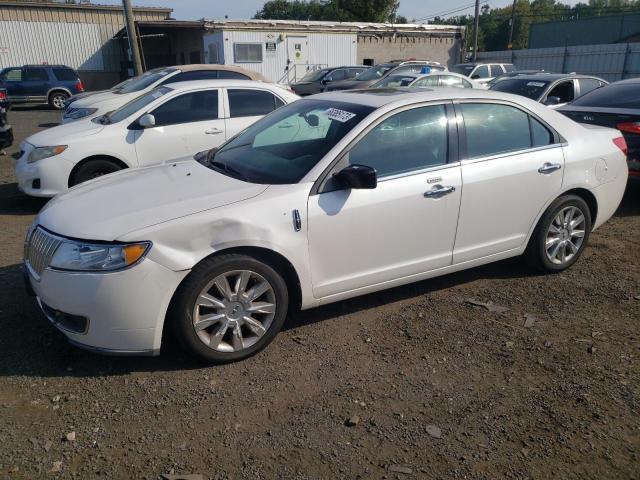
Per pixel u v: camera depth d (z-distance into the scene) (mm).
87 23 31062
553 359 3648
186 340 3416
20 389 3279
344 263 3859
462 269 4484
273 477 2637
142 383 3357
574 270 5137
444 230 4223
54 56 30734
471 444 2867
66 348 3713
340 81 19672
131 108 7562
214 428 2977
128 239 3197
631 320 4172
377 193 3863
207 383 3369
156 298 3256
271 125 4578
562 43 49500
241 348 3586
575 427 2988
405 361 3625
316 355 3699
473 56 33000
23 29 29734
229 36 24734
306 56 26547
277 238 3537
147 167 4488
